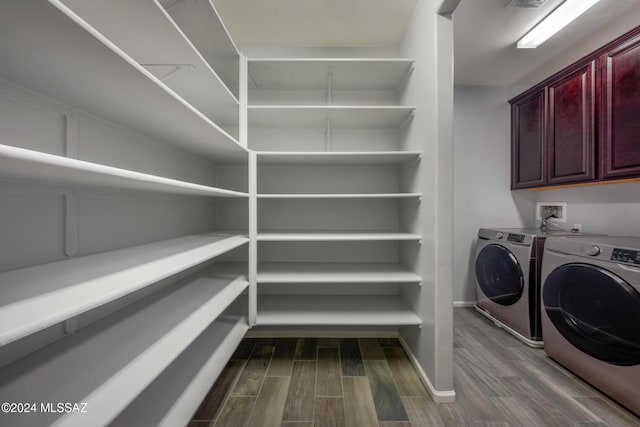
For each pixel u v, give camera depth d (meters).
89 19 0.80
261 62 1.67
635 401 1.18
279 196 1.59
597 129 1.69
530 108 2.24
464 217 2.51
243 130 1.62
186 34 1.33
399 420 1.20
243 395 1.36
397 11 1.70
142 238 1.24
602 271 1.30
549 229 2.24
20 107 0.72
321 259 2.06
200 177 1.79
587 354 1.41
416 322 1.55
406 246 1.86
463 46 1.89
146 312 1.08
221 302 1.20
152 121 0.99
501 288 2.07
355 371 1.57
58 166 0.44
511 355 1.72
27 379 0.66
